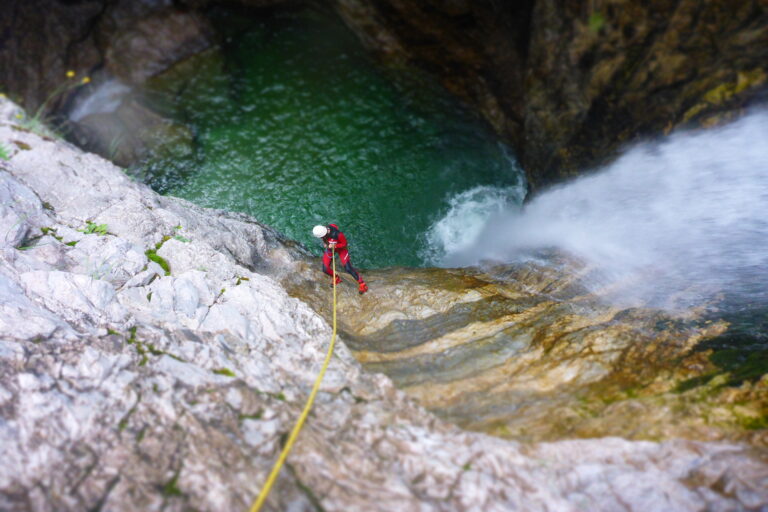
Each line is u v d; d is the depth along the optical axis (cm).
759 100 688
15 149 707
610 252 685
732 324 508
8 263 497
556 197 883
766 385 421
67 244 557
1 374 390
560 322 547
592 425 413
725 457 369
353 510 342
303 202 952
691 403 419
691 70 746
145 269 542
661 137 776
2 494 325
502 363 498
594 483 362
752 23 682
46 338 427
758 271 588
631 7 777
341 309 611
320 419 409
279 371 456
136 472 348
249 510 336
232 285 557
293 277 658
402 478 364
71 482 337
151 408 391
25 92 1017
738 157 692
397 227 941
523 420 426
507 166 1048
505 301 601
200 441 374
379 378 454
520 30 976
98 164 740
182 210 682
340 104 1117
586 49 845
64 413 374
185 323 491
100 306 478
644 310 555
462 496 353
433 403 454
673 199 725
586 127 877
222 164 993
